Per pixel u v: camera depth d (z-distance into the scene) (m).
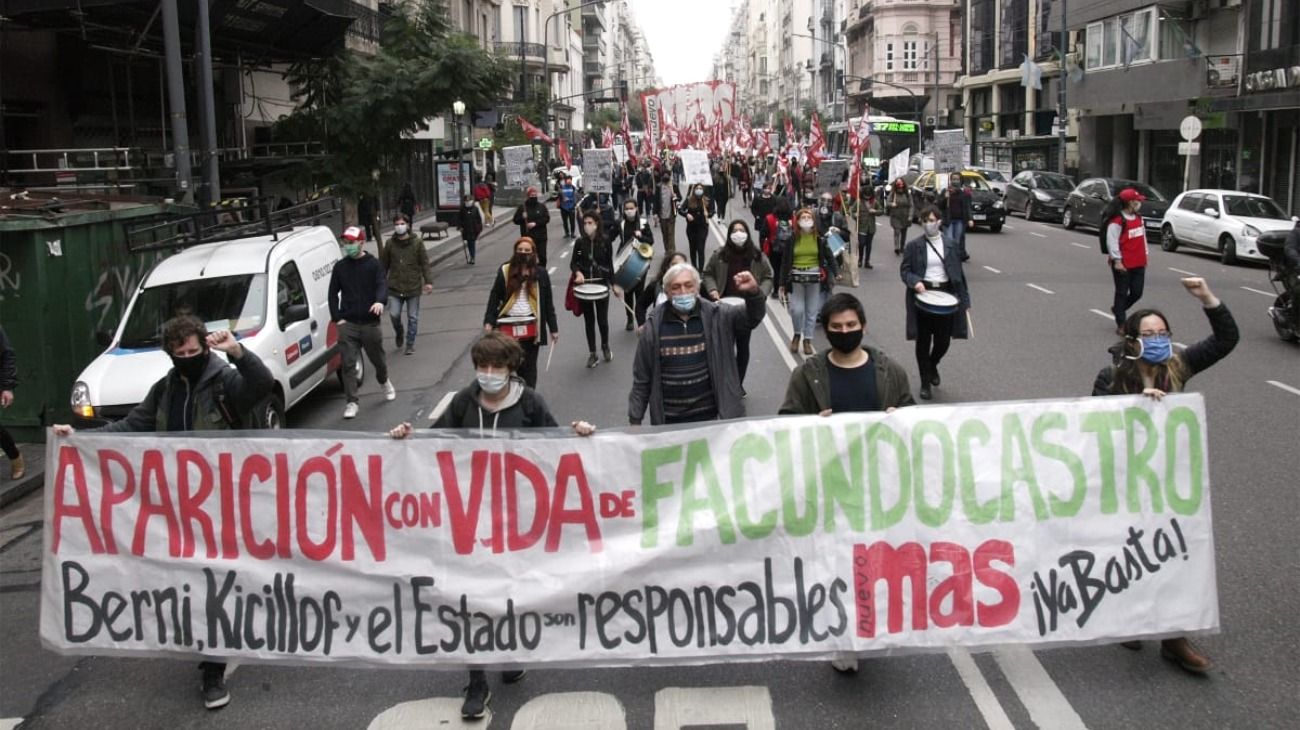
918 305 11.05
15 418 11.05
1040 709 5.05
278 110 28.70
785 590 5.29
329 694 5.47
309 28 22.53
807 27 138.38
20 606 6.89
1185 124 30.19
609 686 5.44
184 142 15.77
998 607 5.30
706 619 5.30
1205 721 4.89
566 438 5.33
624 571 5.29
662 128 50.22
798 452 5.32
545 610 5.31
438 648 5.35
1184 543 5.38
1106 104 41.91
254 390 5.70
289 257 11.77
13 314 10.95
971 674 5.43
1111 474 5.37
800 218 13.41
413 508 5.38
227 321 10.46
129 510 5.53
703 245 20.88
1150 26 38.38
